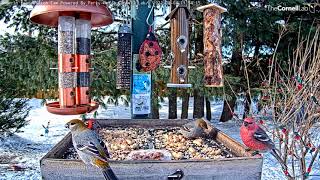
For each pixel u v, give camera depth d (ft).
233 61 28.78
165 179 7.34
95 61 24.25
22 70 23.44
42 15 10.19
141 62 12.42
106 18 10.53
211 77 13.26
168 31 26.32
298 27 24.99
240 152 9.31
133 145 10.40
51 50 23.26
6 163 18.16
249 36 26.48
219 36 13.35
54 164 7.26
